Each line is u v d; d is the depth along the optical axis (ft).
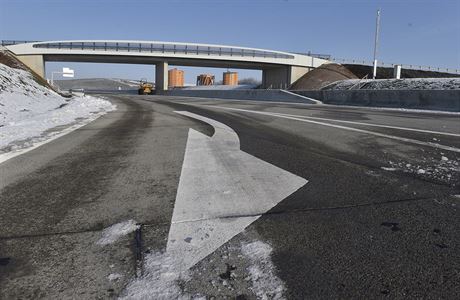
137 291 7.25
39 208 11.72
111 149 21.76
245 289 7.33
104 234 9.80
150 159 18.72
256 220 10.73
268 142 23.95
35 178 15.29
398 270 8.03
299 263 8.32
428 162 18.08
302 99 103.19
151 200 12.40
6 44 166.81
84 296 7.11
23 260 8.45
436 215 11.10
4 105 53.72
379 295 7.16
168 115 46.26
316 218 10.88
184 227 10.21
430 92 69.10
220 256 8.62
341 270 8.02
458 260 8.43
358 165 17.39
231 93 146.00
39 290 7.29
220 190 13.44
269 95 121.70
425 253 8.76
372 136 26.73
